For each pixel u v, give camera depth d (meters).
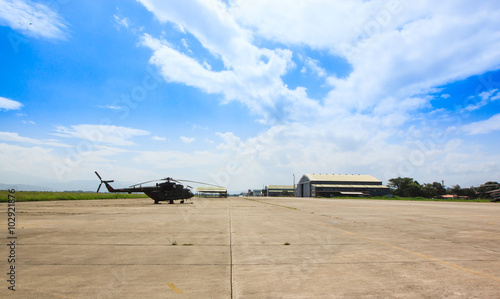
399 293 3.42
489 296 3.33
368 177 110.38
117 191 26.34
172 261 4.90
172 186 26.83
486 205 28.69
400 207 23.44
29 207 19.78
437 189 85.62
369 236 7.59
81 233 7.92
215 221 11.18
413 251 5.75
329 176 110.44
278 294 3.38
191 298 3.24
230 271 4.34
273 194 149.00
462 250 5.85
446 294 3.39
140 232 8.14
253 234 7.86
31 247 6.02
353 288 3.60
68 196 39.03
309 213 15.91
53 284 3.71
